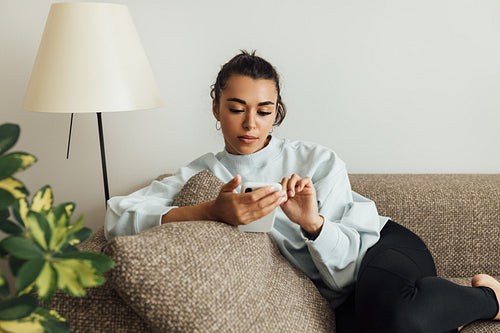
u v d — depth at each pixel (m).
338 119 1.78
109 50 1.34
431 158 1.80
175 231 0.87
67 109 1.30
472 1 1.70
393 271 1.05
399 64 1.74
